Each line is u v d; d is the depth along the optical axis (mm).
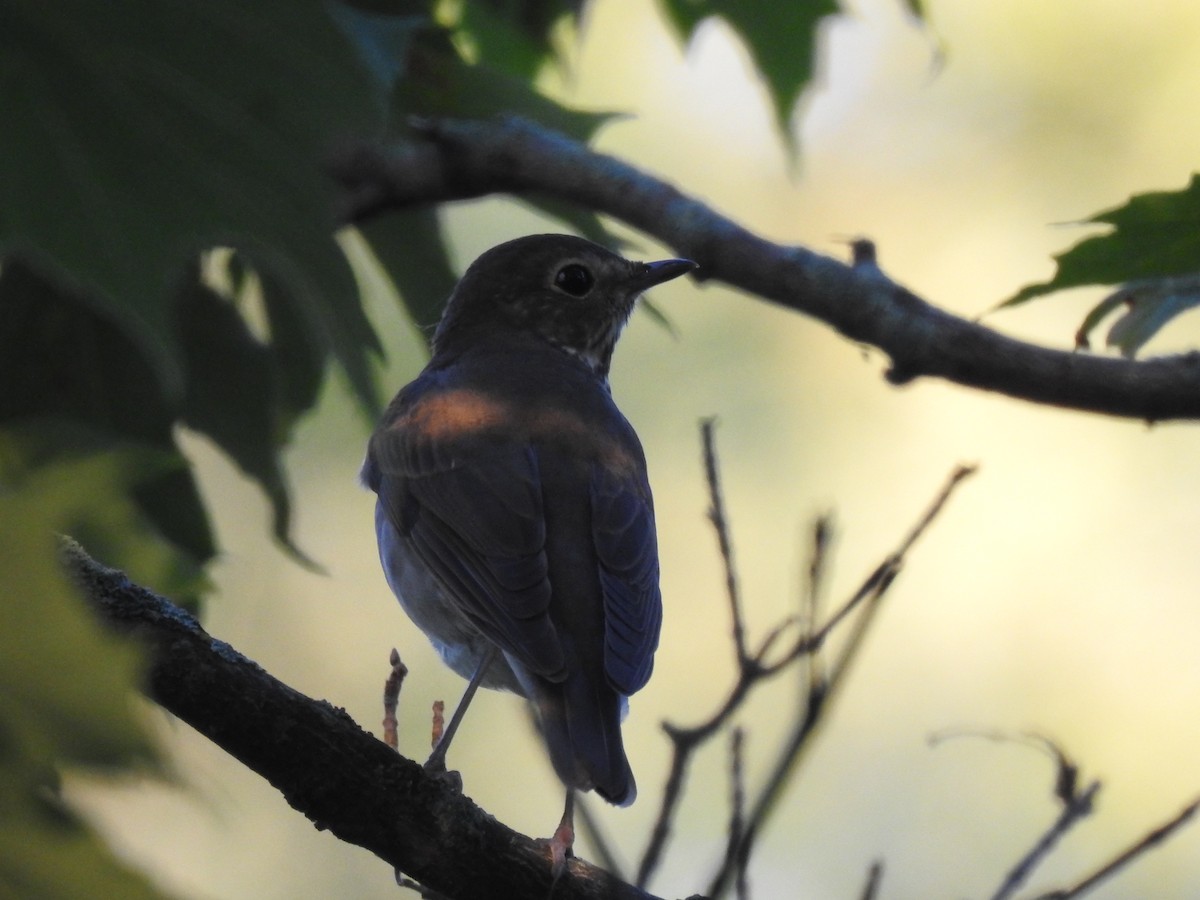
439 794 7090
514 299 12258
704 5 10789
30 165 6242
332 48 6395
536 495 9781
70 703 2930
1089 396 8914
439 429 10305
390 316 14492
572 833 7598
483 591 9344
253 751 6738
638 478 10352
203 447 15859
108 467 3135
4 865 2893
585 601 9328
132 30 6281
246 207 6461
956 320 9242
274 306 9898
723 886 7324
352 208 10172
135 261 6285
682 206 9930
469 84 10352
